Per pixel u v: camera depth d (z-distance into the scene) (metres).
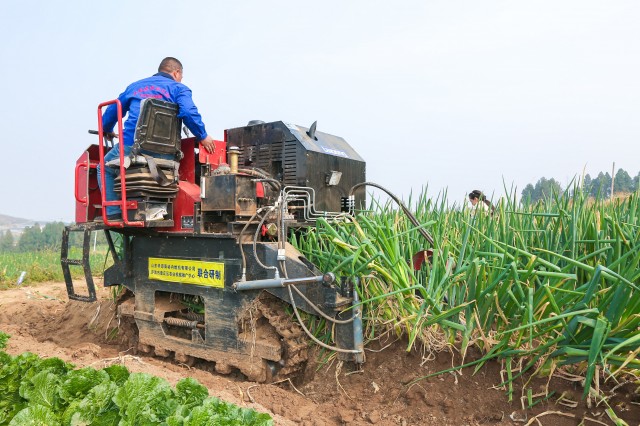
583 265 2.81
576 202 3.63
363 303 3.64
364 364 3.73
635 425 2.62
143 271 4.76
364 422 3.18
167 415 2.72
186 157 4.84
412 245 4.21
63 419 2.67
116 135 5.10
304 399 3.66
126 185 4.32
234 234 4.01
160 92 4.50
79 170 4.83
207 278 4.23
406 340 3.70
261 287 3.78
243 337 4.04
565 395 2.93
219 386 3.88
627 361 2.57
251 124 5.22
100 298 7.47
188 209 4.45
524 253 3.07
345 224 4.27
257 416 2.56
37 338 5.93
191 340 4.42
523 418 2.89
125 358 4.30
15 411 3.01
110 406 2.73
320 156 4.85
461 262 3.48
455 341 3.46
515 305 3.21
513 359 3.21
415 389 3.30
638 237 3.02
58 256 15.10
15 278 11.20
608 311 2.72
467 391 3.17
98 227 4.56
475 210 4.16
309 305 3.80
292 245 4.43
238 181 3.99
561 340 2.94
